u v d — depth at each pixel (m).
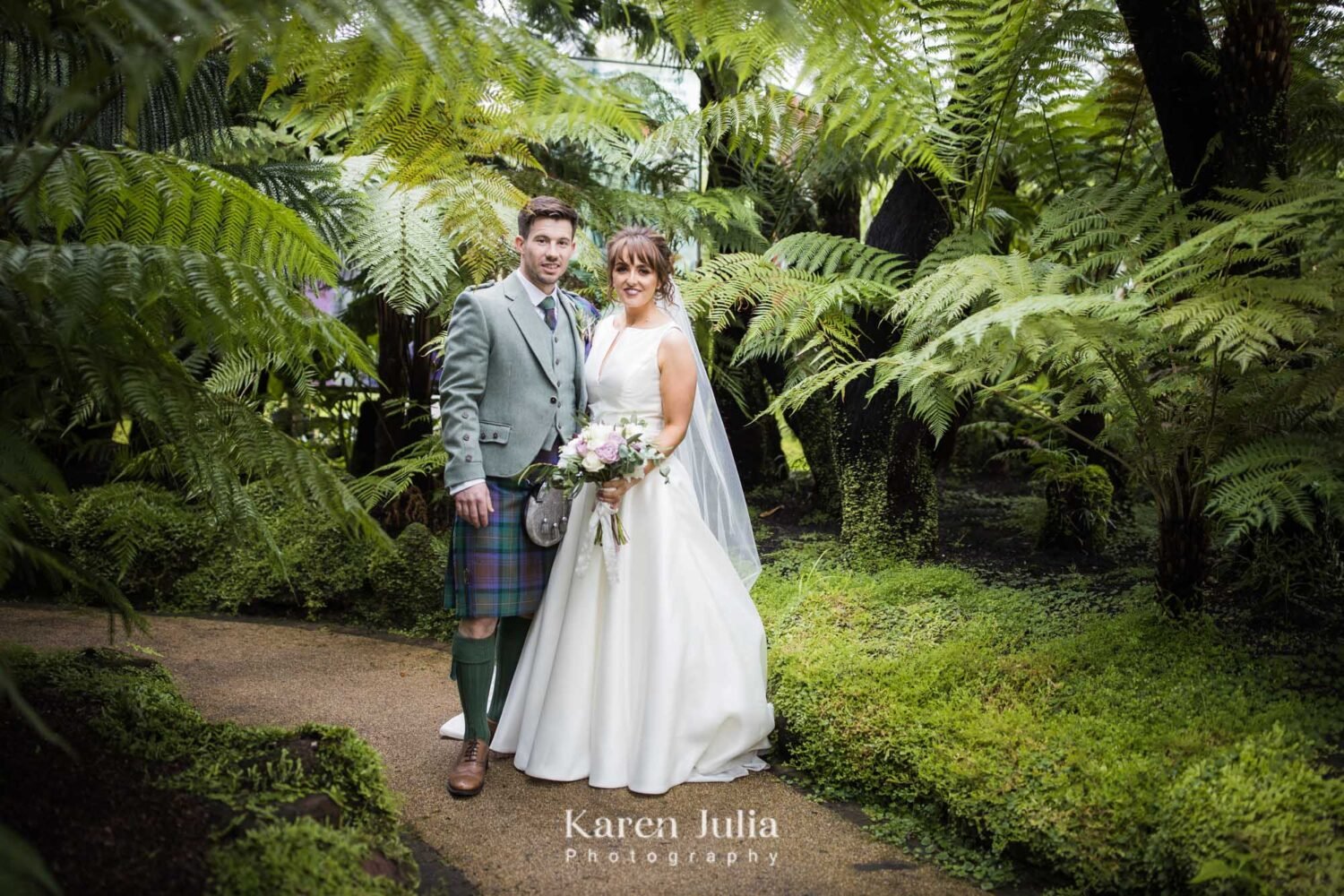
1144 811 2.02
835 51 1.96
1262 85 2.95
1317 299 2.29
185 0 1.37
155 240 2.18
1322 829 1.79
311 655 3.74
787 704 2.86
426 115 2.11
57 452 4.61
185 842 1.74
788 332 3.46
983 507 5.38
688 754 2.71
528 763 2.72
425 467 4.15
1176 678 2.59
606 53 5.41
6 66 2.20
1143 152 4.22
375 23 1.39
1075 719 2.41
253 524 2.05
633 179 4.97
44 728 1.41
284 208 2.18
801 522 4.96
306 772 2.11
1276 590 3.16
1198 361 2.78
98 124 2.54
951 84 3.51
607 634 2.71
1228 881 1.77
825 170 4.46
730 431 5.59
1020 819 2.16
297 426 5.29
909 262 3.91
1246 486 2.38
